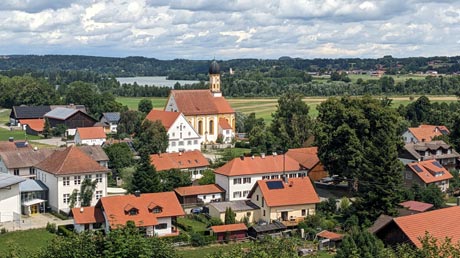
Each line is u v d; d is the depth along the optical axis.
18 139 187.62
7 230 90.25
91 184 105.75
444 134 164.75
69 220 97.94
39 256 40.56
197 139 162.75
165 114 164.75
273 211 98.25
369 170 96.44
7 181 97.50
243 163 115.38
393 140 114.75
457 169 139.12
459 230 60.34
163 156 126.62
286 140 163.38
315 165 123.94
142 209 91.06
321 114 122.50
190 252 83.12
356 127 116.88
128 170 120.88
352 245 60.31
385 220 64.75
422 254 43.72
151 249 40.56
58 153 110.62
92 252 39.72
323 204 104.19
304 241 87.81
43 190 105.81
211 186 113.75
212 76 196.50
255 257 42.09
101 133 173.25
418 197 107.31
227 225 91.25
